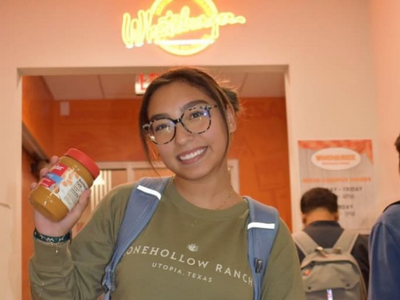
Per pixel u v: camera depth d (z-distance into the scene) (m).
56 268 1.19
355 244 2.58
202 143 1.25
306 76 3.29
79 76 4.88
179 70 1.32
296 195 3.19
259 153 5.54
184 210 1.27
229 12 3.32
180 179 1.30
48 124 5.15
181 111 1.26
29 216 4.60
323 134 3.24
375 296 1.65
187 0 3.31
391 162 3.03
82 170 1.22
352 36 3.33
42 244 1.18
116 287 1.19
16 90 3.21
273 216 1.29
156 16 3.29
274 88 5.36
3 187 3.09
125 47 3.27
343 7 3.36
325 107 3.26
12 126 3.15
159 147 1.28
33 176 4.83
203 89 1.29
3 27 3.25
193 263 1.17
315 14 3.34
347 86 3.29
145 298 1.14
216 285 1.15
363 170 3.21
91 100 5.49
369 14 3.34
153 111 1.28
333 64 3.30
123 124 5.48
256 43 3.30
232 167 5.52
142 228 1.24
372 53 3.30
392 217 1.69
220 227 1.25
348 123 3.25
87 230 1.27
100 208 1.30
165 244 1.20
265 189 5.48
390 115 3.04
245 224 1.27
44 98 4.91
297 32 3.32
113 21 3.29
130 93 5.36
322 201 2.68
